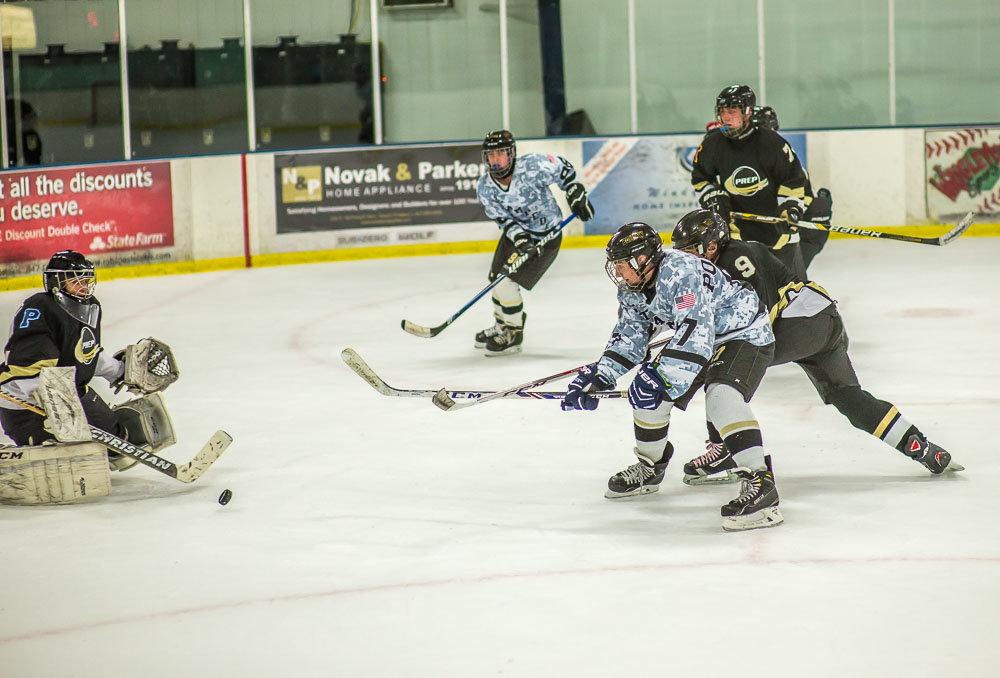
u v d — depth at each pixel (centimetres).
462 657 853
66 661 872
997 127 3538
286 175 3384
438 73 3734
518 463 1395
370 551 1093
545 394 1261
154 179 3219
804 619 898
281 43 3588
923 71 3794
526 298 2695
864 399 1250
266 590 1002
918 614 901
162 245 3250
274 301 2770
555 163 2030
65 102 3425
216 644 894
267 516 1212
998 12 3747
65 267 1286
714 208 1902
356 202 3459
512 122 3788
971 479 1262
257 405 1742
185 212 3275
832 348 1225
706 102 3831
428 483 1323
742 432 1123
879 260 3122
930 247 3338
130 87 3475
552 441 1490
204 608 966
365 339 2283
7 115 3359
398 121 3738
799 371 1870
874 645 848
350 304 2706
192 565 1070
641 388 1123
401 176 3494
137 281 3138
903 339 2105
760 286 1166
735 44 3797
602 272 3055
